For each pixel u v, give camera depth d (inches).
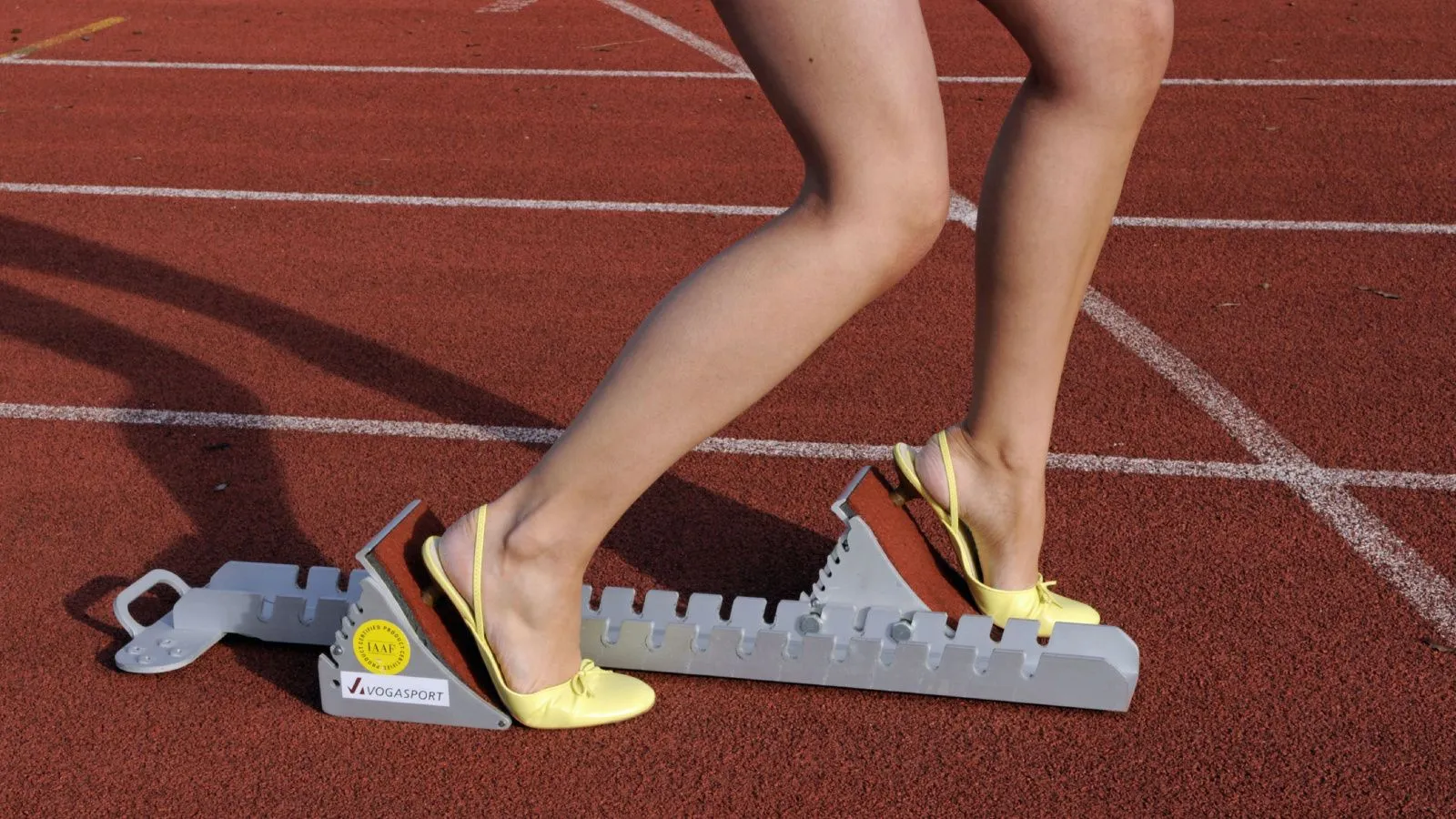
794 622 84.5
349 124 231.8
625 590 86.0
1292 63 258.1
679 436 67.7
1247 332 142.2
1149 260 163.6
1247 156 204.4
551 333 145.2
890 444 119.9
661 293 156.5
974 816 72.7
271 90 255.3
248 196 193.3
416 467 116.0
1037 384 80.8
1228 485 110.8
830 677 83.0
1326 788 74.6
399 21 315.3
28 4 342.3
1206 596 94.3
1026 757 77.5
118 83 262.2
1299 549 100.6
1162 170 198.2
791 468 115.2
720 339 64.6
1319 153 204.7
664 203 188.7
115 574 98.5
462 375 134.9
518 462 117.1
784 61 59.1
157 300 153.9
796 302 64.2
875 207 62.4
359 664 79.6
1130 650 80.9
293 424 124.0
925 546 90.0
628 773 76.4
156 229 179.0
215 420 124.7
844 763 77.0
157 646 86.2
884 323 146.2
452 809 73.6
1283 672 85.4
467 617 76.6
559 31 301.7
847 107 59.7
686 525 105.3
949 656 80.9
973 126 224.7
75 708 82.7
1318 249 166.1
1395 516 105.3
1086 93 70.9
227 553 101.7
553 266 165.5
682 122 229.5
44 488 111.9
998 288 77.4
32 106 246.1
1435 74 247.6
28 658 87.8
